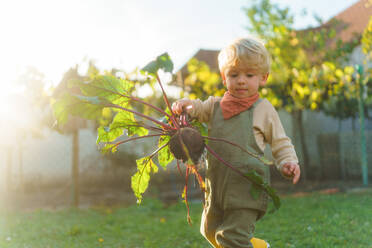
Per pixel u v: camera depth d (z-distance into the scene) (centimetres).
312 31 889
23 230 536
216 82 754
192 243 411
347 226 443
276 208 205
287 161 211
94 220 627
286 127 1509
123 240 448
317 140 1238
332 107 1080
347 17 1410
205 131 240
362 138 947
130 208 766
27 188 1188
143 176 241
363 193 775
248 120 212
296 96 839
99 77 217
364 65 937
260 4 813
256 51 205
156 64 210
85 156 1313
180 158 198
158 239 441
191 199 903
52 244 433
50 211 765
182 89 784
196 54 1314
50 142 1322
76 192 843
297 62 791
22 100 839
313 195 802
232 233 201
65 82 566
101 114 215
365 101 958
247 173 199
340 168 1156
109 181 1223
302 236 411
